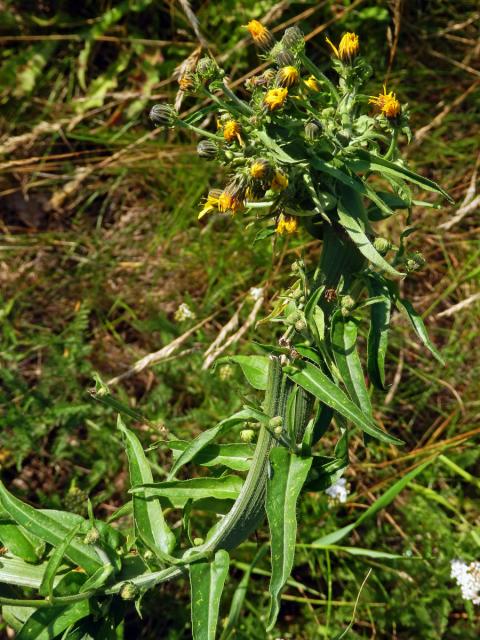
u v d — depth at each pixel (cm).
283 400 39
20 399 65
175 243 72
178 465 39
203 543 40
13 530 40
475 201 63
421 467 55
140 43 77
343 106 38
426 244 71
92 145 78
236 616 54
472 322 68
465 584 56
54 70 79
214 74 38
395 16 71
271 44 40
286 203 38
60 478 65
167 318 71
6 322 70
